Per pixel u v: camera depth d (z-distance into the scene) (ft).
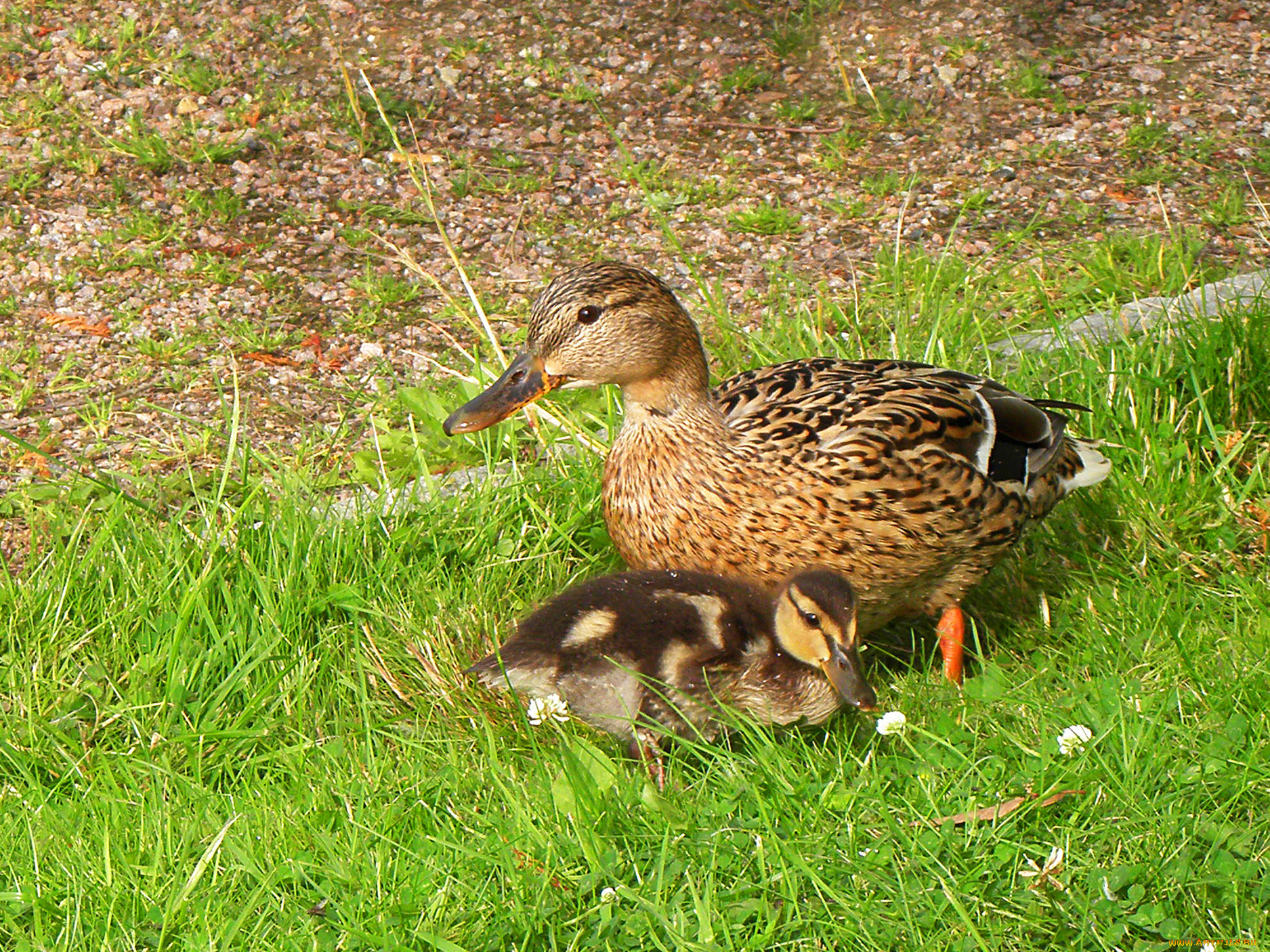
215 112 30.09
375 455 20.67
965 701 15.12
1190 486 18.45
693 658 14.71
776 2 35.53
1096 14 35.65
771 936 11.94
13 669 15.64
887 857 12.51
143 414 22.04
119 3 33.58
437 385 22.81
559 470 19.43
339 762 14.62
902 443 15.37
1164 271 25.27
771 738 14.25
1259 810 13.24
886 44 34.14
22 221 26.58
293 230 27.12
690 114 31.53
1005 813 12.95
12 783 14.60
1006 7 35.73
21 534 19.07
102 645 16.22
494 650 16.22
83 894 12.64
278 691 15.64
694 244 27.17
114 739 15.07
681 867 12.57
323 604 16.69
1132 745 13.64
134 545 17.48
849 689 14.17
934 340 21.45
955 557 15.90
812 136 30.94
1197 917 11.94
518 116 31.14
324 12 33.99
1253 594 16.47
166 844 13.25
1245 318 21.43
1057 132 30.96
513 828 13.25
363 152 29.45
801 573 15.03
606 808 13.43
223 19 33.35
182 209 27.37
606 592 15.43
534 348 15.96
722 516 15.51
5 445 21.11
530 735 14.82
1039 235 27.32
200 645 15.90
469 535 18.35
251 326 24.31
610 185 29.04
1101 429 19.52
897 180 29.09
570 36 33.83
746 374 17.75
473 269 26.22
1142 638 15.98
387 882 12.64
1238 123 31.32
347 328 24.45
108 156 28.66
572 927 12.13
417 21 34.01
